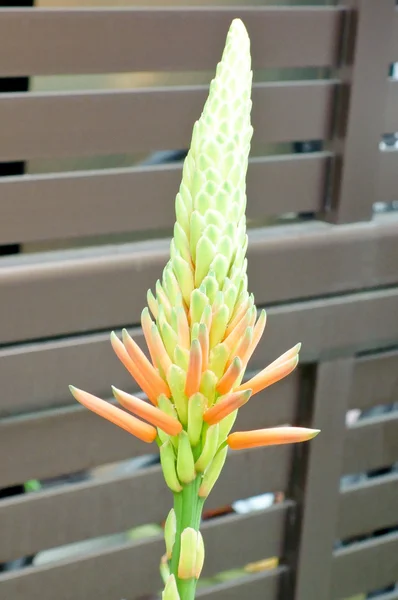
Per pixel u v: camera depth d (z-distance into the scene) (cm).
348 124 140
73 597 140
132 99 123
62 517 137
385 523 170
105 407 60
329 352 149
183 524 61
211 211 59
